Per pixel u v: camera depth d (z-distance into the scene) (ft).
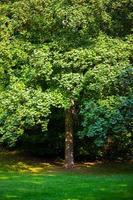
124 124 72.54
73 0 76.59
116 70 73.20
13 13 79.61
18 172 79.05
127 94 74.90
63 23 77.51
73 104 78.59
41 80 78.69
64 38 77.15
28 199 48.70
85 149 92.68
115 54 74.59
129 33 82.74
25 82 77.61
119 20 81.51
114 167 85.71
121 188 54.90
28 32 79.05
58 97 75.41
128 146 94.38
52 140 92.79
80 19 75.05
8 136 76.74
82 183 59.93
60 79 76.07
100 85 72.79
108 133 77.41
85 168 84.23
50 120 90.94
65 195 50.75
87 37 77.15
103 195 50.55
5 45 77.25
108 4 79.25
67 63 75.25
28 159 94.17
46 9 77.61
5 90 79.36
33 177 69.26
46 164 89.30
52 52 76.54
